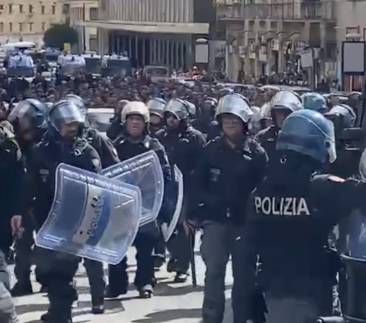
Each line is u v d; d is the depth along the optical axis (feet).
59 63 189.16
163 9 288.30
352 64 87.20
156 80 156.04
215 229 29.32
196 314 34.60
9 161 30.50
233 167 29.17
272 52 204.23
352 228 20.17
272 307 21.88
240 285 23.57
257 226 21.94
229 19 233.14
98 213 29.30
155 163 32.94
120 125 45.98
